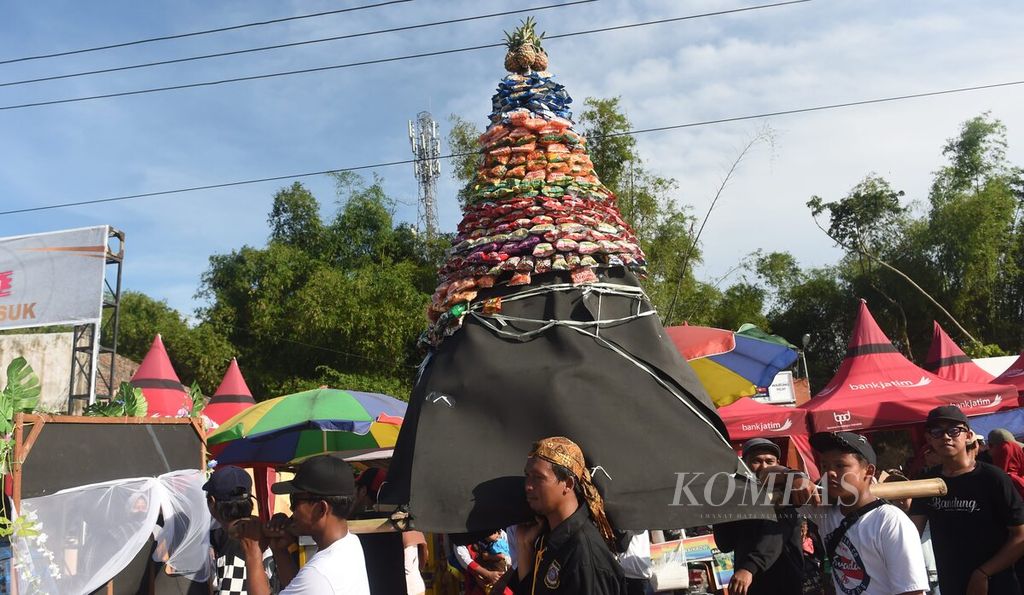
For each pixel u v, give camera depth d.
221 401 12.35
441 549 5.78
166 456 5.07
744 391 7.85
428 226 27.94
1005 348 27.78
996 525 4.30
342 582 3.06
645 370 3.68
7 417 3.83
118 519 4.38
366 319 22.81
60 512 4.04
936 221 28.09
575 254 3.94
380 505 3.63
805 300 34.09
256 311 24.52
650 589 4.51
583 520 2.97
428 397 3.63
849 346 11.01
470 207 4.32
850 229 30.02
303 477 3.23
